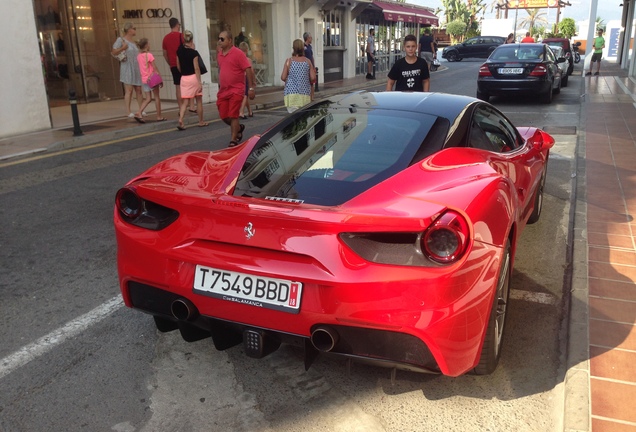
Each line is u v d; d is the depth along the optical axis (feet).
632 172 22.22
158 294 8.89
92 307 12.13
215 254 8.18
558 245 15.44
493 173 9.14
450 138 10.11
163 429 8.28
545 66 44.96
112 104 48.03
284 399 8.92
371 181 8.59
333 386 9.21
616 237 15.25
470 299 7.52
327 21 72.28
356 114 10.83
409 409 8.63
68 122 38.17
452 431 8.15
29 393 9.15
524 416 8.46
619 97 47.34
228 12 57.31
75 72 48.14
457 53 132.46
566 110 42.50
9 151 29.07
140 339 10.80
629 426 7.89
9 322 11.49
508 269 9.70
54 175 24.14
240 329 8.28
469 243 7.35
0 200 20.45
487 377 9.42
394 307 7.31
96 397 9.04
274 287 7.84
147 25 49.34
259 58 63.31
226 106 30.09
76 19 47.65
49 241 16.17
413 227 7.20
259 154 9.88
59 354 10.28
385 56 89.92
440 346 7.39
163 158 27.40
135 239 8.85
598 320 10.87
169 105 47.75
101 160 27.09
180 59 35.37
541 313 11.64
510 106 45.34
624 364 9.39
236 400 8.91
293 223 7.64
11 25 33.06
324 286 7.54
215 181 9.16
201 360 10.03
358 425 8.29
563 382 9.27
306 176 8.93
